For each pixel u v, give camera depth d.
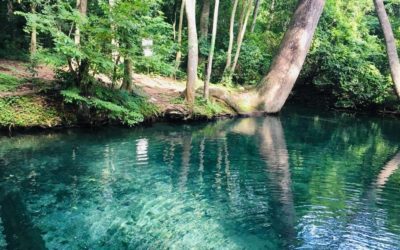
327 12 19.33
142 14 10.57
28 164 7.24
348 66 17.39
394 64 14.07
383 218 5.46
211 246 4.57
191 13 12.12
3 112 9.08
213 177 7.05
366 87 16.88
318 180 7.10
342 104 17.80
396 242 4.75
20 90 9.94
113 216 5.32
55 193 6.02
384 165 8.31
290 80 14.77
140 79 15.46
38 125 9.40
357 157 8.96
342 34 18.84
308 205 5.89
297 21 14.73
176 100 12.49
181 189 6.41
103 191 6.20
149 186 6.49
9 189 6.07
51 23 9.70
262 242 4.70
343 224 5.25
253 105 14.47
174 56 18.52
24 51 15.03
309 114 15.83
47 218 5.19
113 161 7.71
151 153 8.42
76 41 9.87
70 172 6.96
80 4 10.06
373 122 14.77
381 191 6.59
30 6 13.73
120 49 9.69
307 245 4.65
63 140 8.98
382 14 13.98
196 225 5.12
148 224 5.12
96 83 10.36
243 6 17.94
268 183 6.84
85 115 10.05
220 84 16.58
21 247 4.43
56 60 9.34
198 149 8.97
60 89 10.05
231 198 6.08
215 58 18.36
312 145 10.03
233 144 9.66
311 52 17.81
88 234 4.80
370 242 4.75
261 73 18.66
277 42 19.42
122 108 9.98
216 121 12.73
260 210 5.66
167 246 4.56
